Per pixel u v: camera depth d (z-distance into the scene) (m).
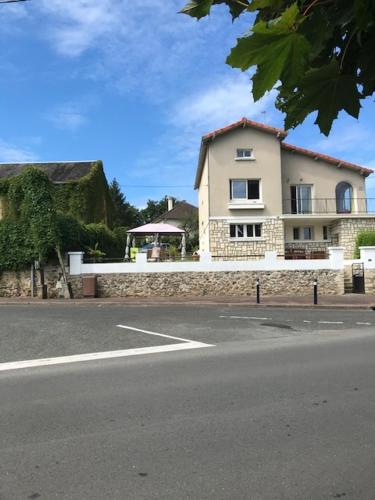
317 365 7.50
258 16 1.28
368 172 30.50
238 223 28.66
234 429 4.79
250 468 3.88
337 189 30.86
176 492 3.51
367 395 5.85
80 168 34.19
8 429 4.94
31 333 11.25
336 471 3.79
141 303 18.23
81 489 3.60
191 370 7.38
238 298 19.48
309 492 3.47
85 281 20.58
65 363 8.25
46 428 4.94
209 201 28.58
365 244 24.80
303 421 4.98
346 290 21.59
